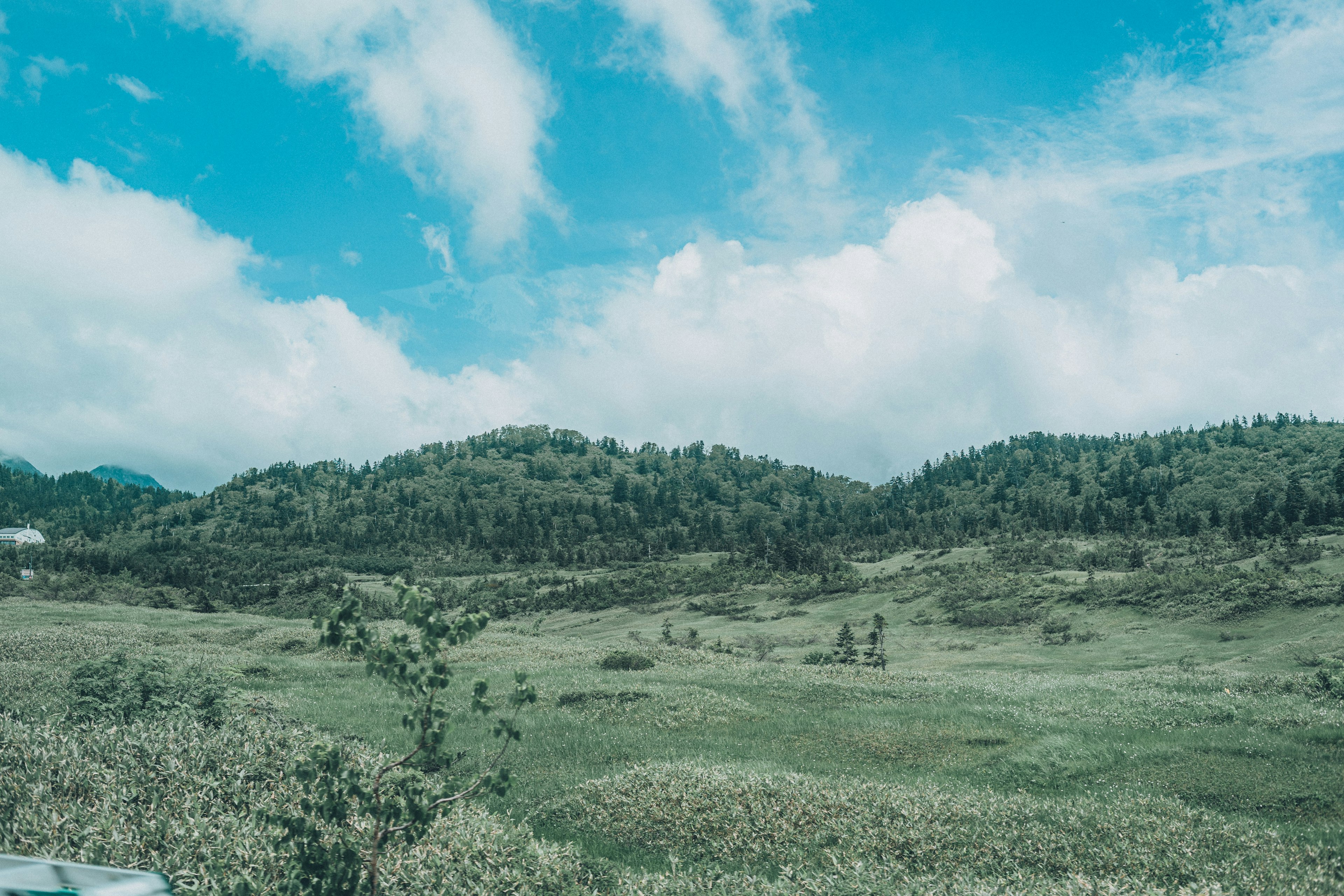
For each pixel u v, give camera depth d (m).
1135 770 16.45
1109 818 12.23
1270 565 91.31
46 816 8.26
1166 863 10.34
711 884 9.55
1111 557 124.25
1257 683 28.16
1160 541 159.38
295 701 25.08
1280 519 153.38
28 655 34.78
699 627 105.38
